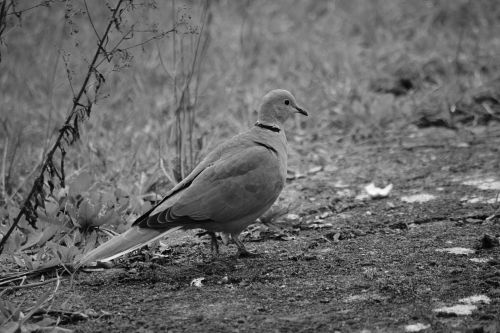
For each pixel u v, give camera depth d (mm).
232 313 7582
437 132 14805
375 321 7277
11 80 16844
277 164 9406
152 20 16328
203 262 9188
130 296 8148
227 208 8914
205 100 15883
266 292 8117
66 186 11508
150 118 15227
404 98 16125
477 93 15938
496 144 13789
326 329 7141
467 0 20703
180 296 8109
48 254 9359
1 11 8633
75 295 8203
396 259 8930
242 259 9234
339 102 16047
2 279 8633
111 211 9906
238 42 19266
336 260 9008
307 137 14906
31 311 7383
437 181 12094
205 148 12836
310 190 12094
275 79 17406
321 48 19156
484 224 10062
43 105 15719
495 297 7723
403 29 20375
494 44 18625
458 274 8352
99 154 13102
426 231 9922
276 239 10055
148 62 16938
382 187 12055
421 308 7500
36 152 13383
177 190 9016
